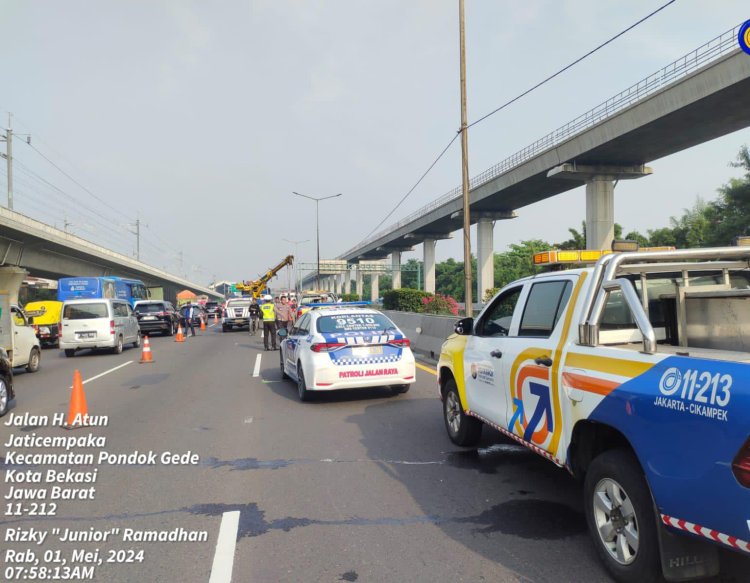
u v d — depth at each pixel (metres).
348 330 9.54
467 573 3.70
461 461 6.14
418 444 6.86
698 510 2.80
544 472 5.72
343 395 10.24
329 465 6.10
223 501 5.11
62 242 43.31
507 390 5.06
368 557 3.95
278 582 3.64
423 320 17.89
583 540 4.14
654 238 49.25
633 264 4.12
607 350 3.67
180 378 13.16
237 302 32.50
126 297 36.69
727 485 2.64
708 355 3.43
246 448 6.86
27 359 14.75
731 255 4.08
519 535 4.25
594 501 3.67
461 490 5.25
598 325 3.93
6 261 40.16
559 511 4.70
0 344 13.12
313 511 4.82
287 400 9.96
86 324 19.42
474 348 5.95
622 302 4.30
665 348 3.83
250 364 15.73
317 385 9.17
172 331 32.34
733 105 25.91
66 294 31.44
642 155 34.81
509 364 4.98
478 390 5.82
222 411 9.12
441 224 65.62
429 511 4.76
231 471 5.97
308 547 4.13
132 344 23.19
